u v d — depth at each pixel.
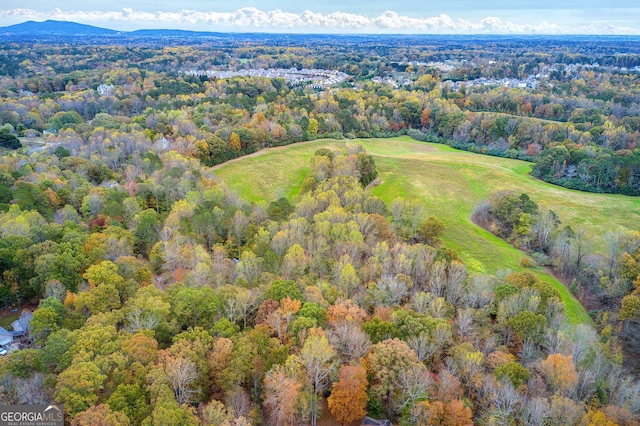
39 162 119.69
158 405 47.50
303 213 104.75
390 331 64.44
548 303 74.12
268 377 54.19
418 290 81.25
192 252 85.50
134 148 138.88
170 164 126.38
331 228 95.00
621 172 136.88
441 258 86.44
